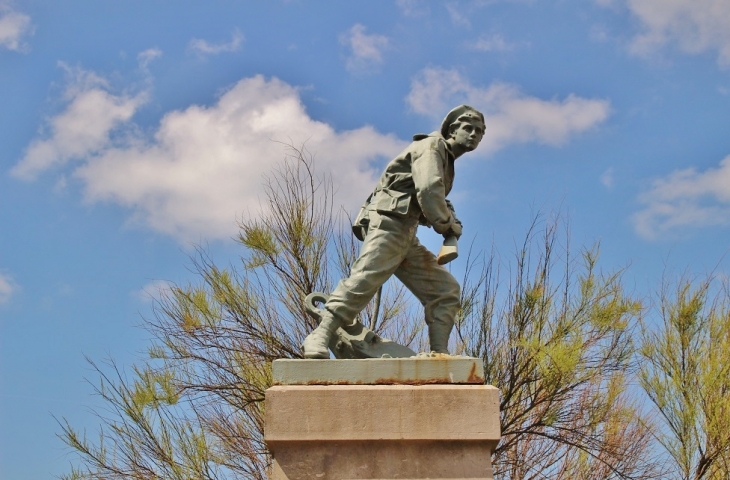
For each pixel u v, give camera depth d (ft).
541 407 37.14
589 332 36.55
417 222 20.06
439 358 18.12
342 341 19.61
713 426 36.45
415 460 17.35
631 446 37.65
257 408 37.60
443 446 17.44
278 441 17.31
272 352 38.17
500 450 36.73
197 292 37.14
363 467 17.29
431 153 19.56
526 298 37.29
